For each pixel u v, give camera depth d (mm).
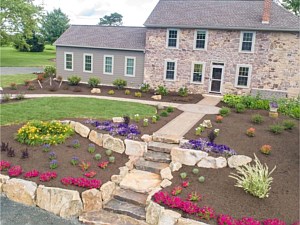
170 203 6391
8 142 9141
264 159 8414
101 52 22703
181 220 5965
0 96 15844
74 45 23188
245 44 18828
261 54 18562
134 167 8656
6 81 22766
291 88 18406
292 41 17797
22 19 35594
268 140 9766
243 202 6551
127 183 7711
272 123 11945
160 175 8117
